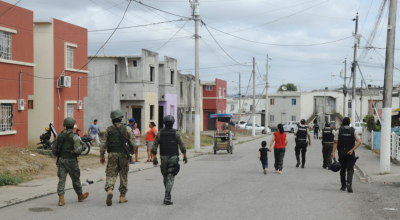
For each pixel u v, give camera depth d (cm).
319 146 2880
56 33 2047
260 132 5750
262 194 895
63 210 727
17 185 1019
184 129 4103
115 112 784
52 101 2025
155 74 3269
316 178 1186
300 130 1479
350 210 729
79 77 2236
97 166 1489
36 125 2039
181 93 4041
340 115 6888
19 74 1725
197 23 2322
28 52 1783
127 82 3041
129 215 685
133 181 1128
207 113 5447
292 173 1310
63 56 2102
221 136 2255
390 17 1245
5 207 758
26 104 1759
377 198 852
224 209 733
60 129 2078
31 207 756
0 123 1617
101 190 966
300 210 727
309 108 6881
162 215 684
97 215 684
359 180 1183
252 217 670
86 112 3011
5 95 1645
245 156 2064
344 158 945
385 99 1255
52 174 1241
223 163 1670
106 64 2992
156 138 789
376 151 2197
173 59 3666
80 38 2242
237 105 7700
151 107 3266
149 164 1614
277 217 671
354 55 3381
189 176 1220
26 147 1758
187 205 769
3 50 1652
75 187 801
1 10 1633
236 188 981
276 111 7100
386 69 1253
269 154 2114
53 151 787
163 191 941
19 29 1730
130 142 782
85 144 1812
